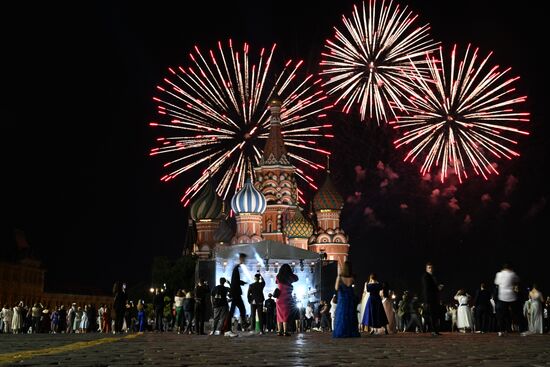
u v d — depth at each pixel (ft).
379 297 66.69
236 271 63.00
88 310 132.46
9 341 50.80
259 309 68.90
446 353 33.40
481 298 81.51
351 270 58.08
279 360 28.02
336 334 56.90
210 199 252.62
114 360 27.66
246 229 213.25
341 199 225.76
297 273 120.37
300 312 102.32
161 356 30.53
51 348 38.14
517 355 31.86
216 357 29.96
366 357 30.17
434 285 64.08
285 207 224.74
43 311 136.26
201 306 74.23
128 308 125.08
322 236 220.23
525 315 84.69
